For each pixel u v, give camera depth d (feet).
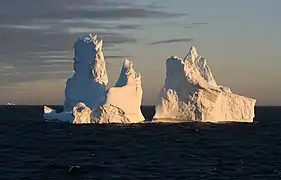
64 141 290.35
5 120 526.57
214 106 392.88
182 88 395.55
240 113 409.69
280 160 217.36
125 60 399.44
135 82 394.11
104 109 380.37
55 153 233.35
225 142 299.17
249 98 415.64
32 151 240.32
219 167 194.49
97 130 363.97
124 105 385.70
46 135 327.26
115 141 294.25
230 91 417.49
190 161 210.38
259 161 213.66
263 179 169.89
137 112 401.49
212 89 390.42
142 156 225.76
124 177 168.86
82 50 414.41
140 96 399.03
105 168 187.11
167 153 238.68
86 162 202.80
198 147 269.03
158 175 173.37
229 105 405.18
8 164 194.59
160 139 310.24
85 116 394.11
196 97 388.57
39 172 177.06
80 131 355.15
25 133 343.67
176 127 407.03
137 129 378.32
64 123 426.51
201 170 185.78
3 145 266.16
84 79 412.16
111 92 383.45
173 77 400.88
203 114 389.39
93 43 409.90
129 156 225.15
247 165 201.16
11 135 328.08
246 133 367.25
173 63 399.44
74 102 416.05
